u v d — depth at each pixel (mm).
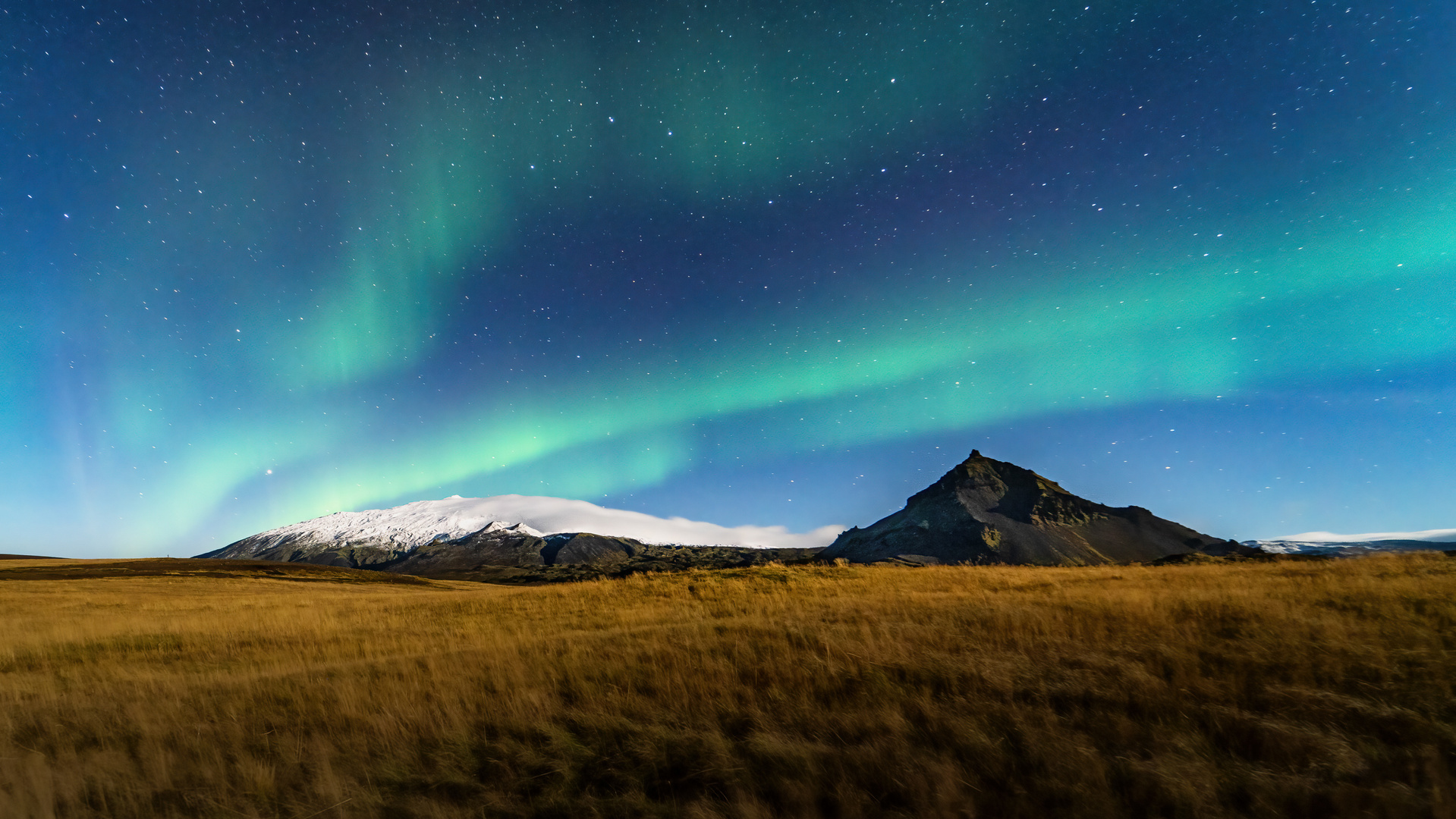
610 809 4609
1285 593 11336
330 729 6590
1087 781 4422
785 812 4402
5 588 39531
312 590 49750
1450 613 8828
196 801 5062
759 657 8516
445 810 4680
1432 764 4336
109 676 11109
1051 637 8430
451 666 9266
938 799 4316
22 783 5344
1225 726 5277
